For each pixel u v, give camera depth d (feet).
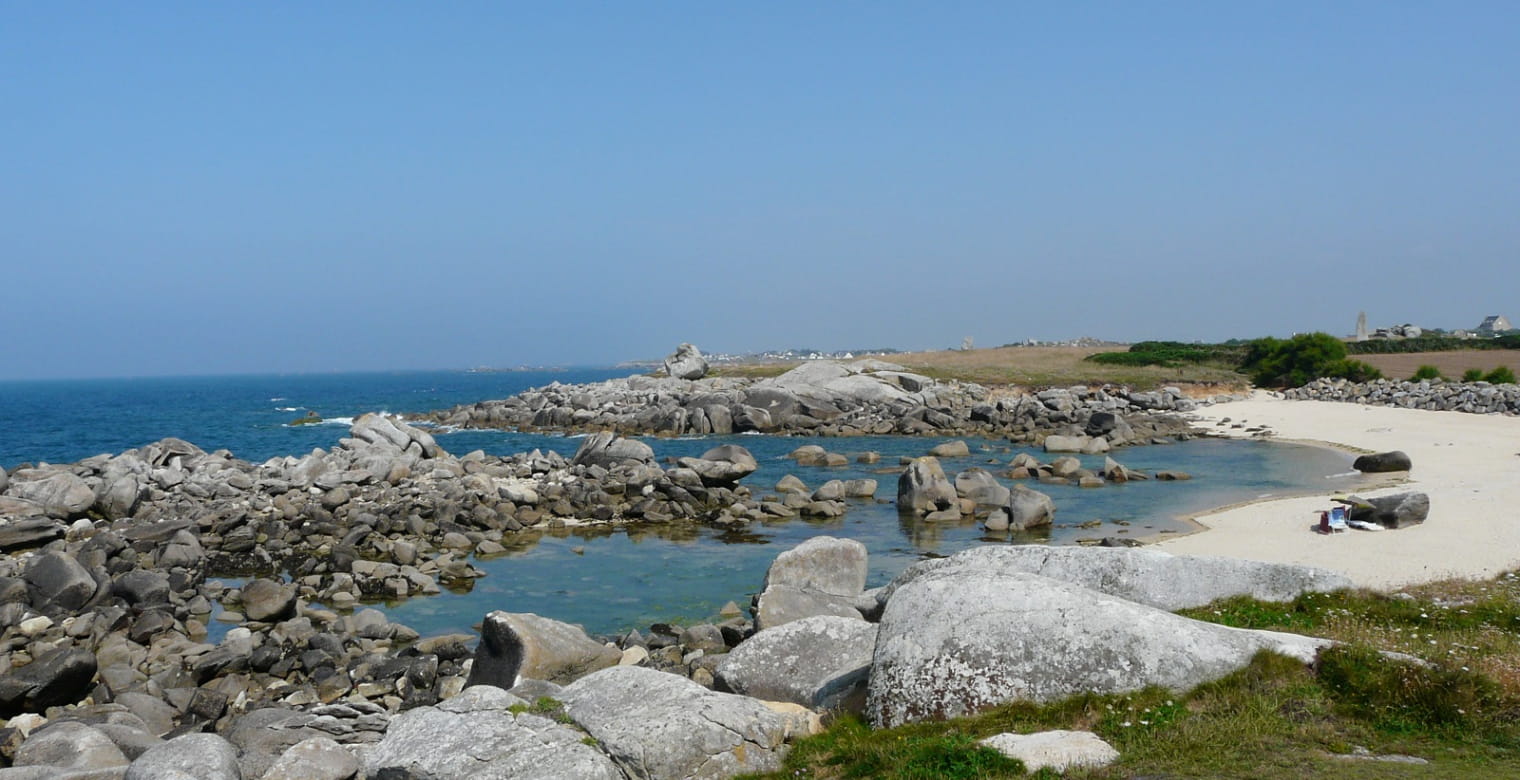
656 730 32.09
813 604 55.62
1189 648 33.01
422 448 149.48
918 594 36.11
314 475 120.78
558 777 30.12
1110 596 35.86
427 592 79.82
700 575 85.46
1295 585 45.24
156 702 51.52
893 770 29.09
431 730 33.76
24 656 59.36
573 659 52.44
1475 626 44.04
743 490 126.41
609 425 236.22
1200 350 333.83
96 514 101.45
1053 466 144.05
